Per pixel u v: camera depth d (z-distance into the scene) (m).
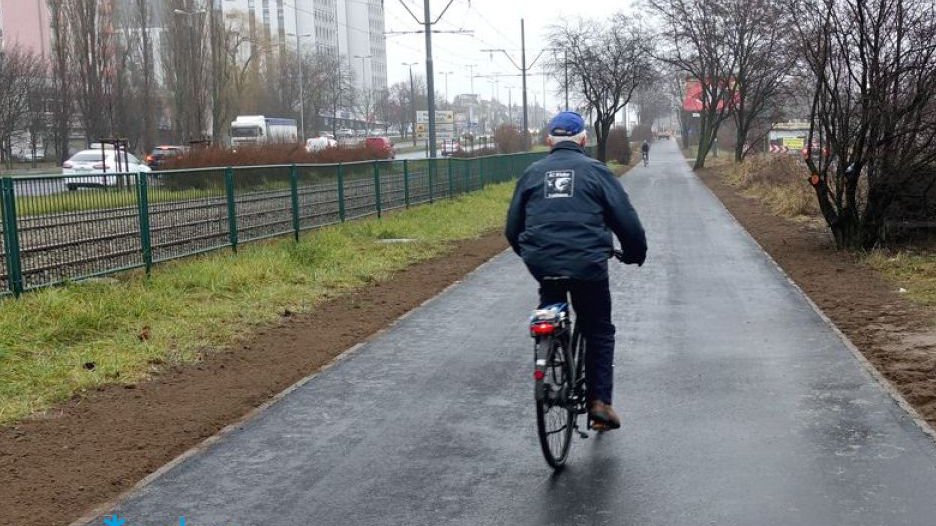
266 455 5.73
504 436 6.00
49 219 9.95
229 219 13.95
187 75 56.25
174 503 4.98
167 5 56.53
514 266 14.61
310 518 4.75
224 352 8.60
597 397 5.53
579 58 56.91
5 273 9.29
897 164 14.08
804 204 22.03
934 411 6.34
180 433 6.23
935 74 13.43
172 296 10.60
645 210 25.12
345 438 6.03
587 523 4.60
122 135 53.25
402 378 7.57
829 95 14.95
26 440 6.07
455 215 22.89
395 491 5.09
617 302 10.88
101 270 10.83
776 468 5.29
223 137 59.62
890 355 7.93
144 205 11.72
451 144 62.81
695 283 12.24
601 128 59.22
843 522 4.53
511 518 4.68
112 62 53.28
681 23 51.56
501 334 9.30
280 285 11.88
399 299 11.48
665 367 7.71
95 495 5.16
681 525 4.54
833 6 14.21
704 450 5.64
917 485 4.98
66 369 7.63
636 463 5.44
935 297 10.49
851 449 5.57
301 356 8.43
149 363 8.05
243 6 123.62
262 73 80.81
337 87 90.44
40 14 82.44
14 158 56.56
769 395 6.80
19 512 4.89
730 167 47.47
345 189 19.17
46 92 52.72
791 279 12.52
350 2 141.38
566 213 5.25
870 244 14.80
